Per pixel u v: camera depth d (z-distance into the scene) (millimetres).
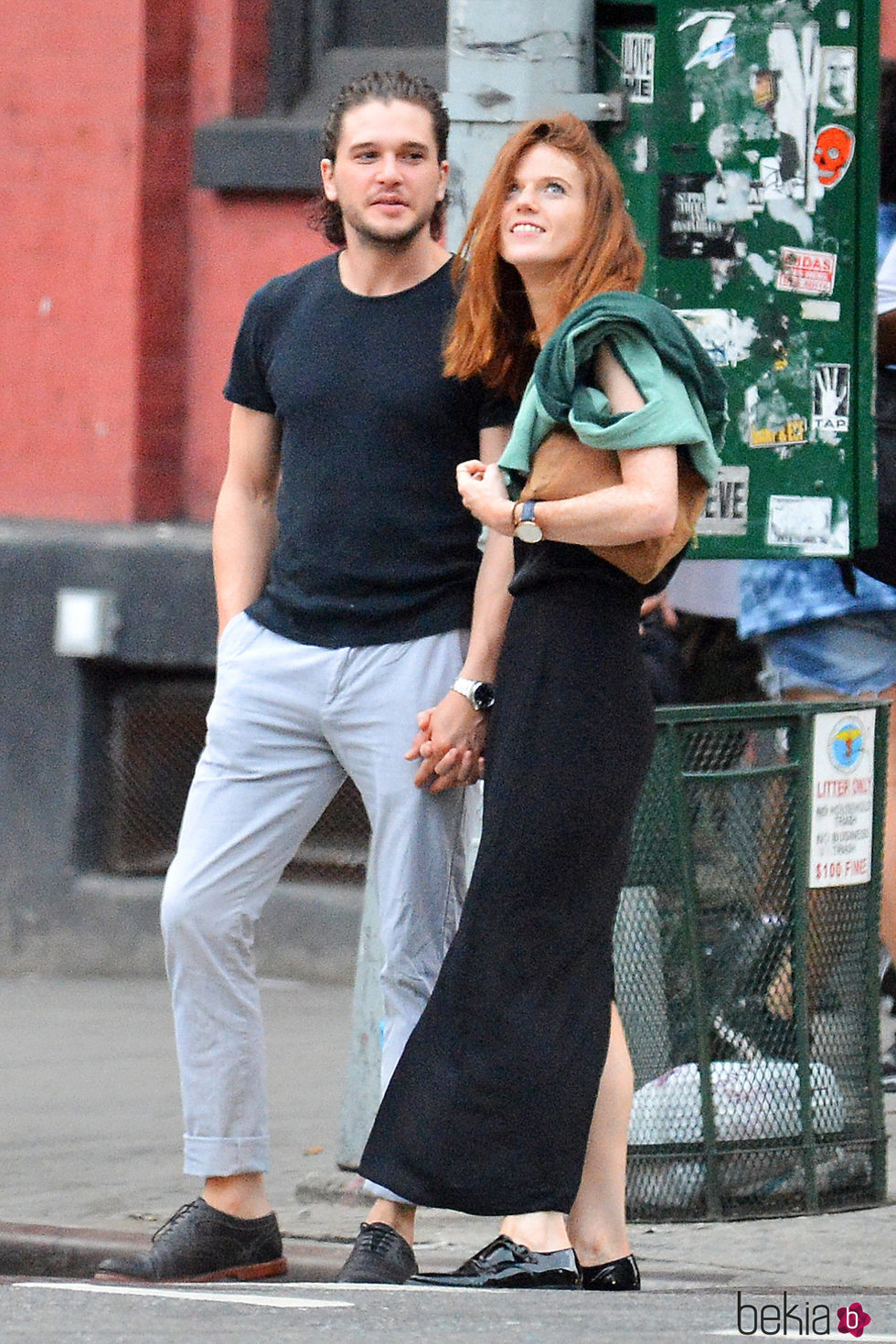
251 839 16297
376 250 15883
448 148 18391
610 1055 15250
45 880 32969
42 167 32906
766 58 19078
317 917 31516
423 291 15969
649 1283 15648
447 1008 14875
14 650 32938
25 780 33000
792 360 19281
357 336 15938
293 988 31016
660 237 19062
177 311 32688
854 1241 16953
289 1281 16688
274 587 16375
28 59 32906
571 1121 14719
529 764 14695
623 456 14453
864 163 19438
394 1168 14859
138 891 32594
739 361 19203
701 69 19031
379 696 15883
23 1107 23344
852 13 19234
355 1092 19344
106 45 32500
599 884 14844
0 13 33000
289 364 16109
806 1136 17672
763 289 19203
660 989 17516
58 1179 20031
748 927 17531
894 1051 22250
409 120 15844
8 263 33125
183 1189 19609
